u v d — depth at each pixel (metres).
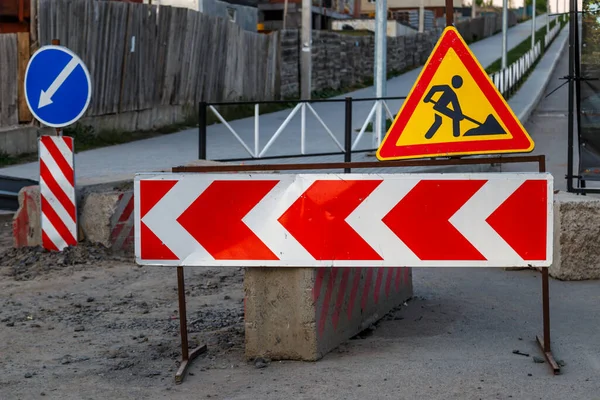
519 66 35.53
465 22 62.50
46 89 8.65
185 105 22.77
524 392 5.02
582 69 10.51
